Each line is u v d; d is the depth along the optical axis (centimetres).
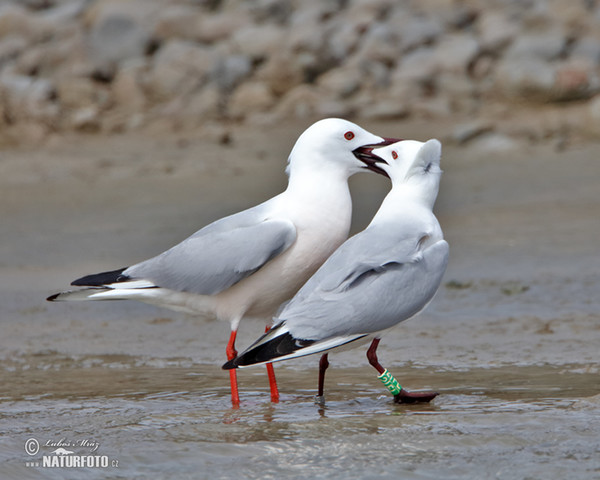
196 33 3950
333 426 739
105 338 1132
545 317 1143
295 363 993
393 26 3834
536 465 632
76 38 3950
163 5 4119
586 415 742
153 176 2666
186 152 3006
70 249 1806
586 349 987
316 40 3631
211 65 3625
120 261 1666
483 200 2103
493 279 1386
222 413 796
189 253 855
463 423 734
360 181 2431
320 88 3522
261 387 899
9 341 1127
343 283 786
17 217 2203
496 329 1097
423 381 892
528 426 717
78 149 3112
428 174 839
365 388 878
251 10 4056
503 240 1688
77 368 988
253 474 637
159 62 3725
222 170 2714
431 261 811
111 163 2875
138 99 3594
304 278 870
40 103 3478
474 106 3391
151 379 935
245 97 3519
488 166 2566
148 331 1165
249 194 2353
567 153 2667
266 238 834
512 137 2941
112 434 732
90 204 2319
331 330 775
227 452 681
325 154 862
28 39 4047
